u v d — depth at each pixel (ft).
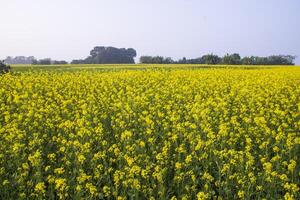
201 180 32.94
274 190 30.83
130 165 33.37
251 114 55.31
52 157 35.55
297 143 38.93
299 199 30.14
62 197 29.17
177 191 31.32
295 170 34.09
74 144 37.17
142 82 89.30
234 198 30.07
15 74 107.86
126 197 29.68
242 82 84.89
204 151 38.34
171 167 34.91
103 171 35.04
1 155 34.83
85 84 86.43
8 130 41.32
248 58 273.13
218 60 271.90
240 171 33.47
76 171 32.71
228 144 40.81
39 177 31.37
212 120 51.65
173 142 41.96
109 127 49.67
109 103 64.75
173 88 77.97
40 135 44.42
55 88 78.07
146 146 42.11
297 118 55.21
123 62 509.35
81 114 57.21
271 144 42.22
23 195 28.73
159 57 330.54
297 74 112.06
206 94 73.41
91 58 519.19
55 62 423.23
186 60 368.89
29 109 54.49
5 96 70.74
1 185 31.12
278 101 69.10
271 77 100.37
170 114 53.57
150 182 33.30
